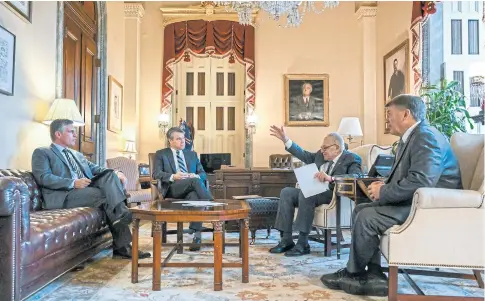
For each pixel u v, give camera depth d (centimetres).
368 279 239
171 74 806
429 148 225
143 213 255
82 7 527
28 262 212
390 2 743
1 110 339
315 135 820
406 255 214
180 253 357
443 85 520
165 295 237
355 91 823
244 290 248
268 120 820
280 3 495
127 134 775
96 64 587
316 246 399
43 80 415
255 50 823
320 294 239
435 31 588
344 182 298
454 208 210
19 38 368
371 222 231
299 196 358
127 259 335
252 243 415
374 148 411
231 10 802
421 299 214
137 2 786
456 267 210
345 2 830
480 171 240
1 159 339
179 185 371
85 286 256
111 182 337
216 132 848
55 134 352
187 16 807
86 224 292
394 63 719
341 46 827
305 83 823
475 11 581
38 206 319
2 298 197
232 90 854
